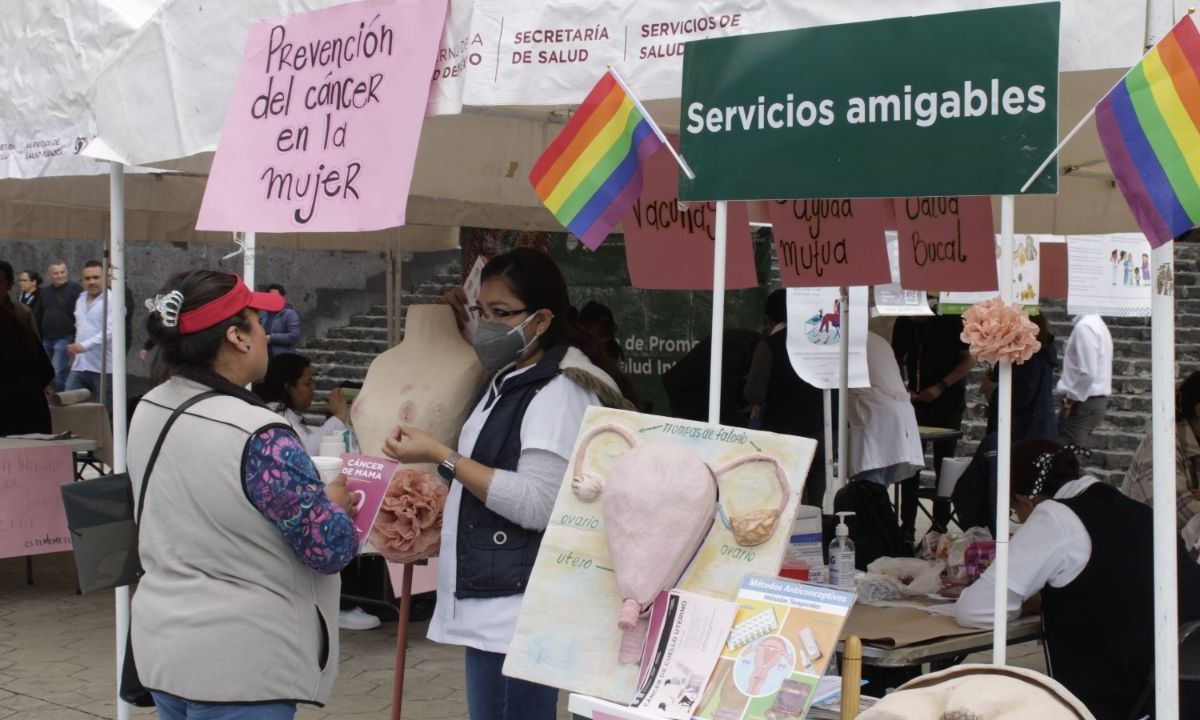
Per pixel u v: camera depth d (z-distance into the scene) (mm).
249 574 2691
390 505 3471
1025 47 2371
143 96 4066
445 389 3525
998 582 2543
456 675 5816
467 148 5398
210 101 3854
